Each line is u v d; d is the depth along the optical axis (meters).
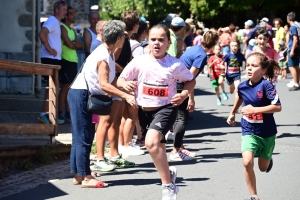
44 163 10.45
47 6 51.97
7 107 15.53
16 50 18.09
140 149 11.80
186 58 10.45
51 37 13.91
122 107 10.02
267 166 8.15
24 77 17.78
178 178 9.37
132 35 11.14
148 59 7.75
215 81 18.88
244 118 7.73
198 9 42.97
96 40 9.95
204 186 8.82
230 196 8.27
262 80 7.75
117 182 9.09
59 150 10.98
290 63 21.66
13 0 17.98
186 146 12.27
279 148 11.83
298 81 21.81
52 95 11.13
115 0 52.09
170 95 7.73
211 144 12.47
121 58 9.99
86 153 8.70
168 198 7.56
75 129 8.66
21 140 11.56
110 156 10.23
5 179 9.27
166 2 47.75
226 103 19.34
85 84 8.55
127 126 11.30
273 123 7.82
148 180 9.18
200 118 16.23
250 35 21.88
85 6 54.50
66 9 14.20
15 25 18.06
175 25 12.38
